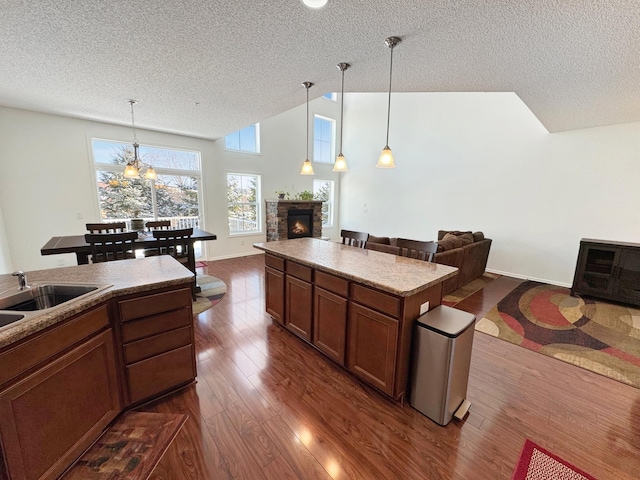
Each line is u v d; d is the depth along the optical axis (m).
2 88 2.98
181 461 1.42
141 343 1.74
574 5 1.50
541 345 2.62
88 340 1.45
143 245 3.40
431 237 6.26
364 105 7.39
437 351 1.64
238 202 6.30
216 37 1.96
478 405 1.85
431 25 1.76
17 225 3.91
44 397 1.22
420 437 1.60
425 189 6.26
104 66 2.43
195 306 3.47
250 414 1.75
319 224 7.26
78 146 4.25
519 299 3.84
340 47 2.08
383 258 2.43
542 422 1.71
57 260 4.25
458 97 5.54
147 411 1.76
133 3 1.59
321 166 7.73
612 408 1.83
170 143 5.14
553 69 2.32
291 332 2.80
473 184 5.46
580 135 4.21
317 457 1.46
